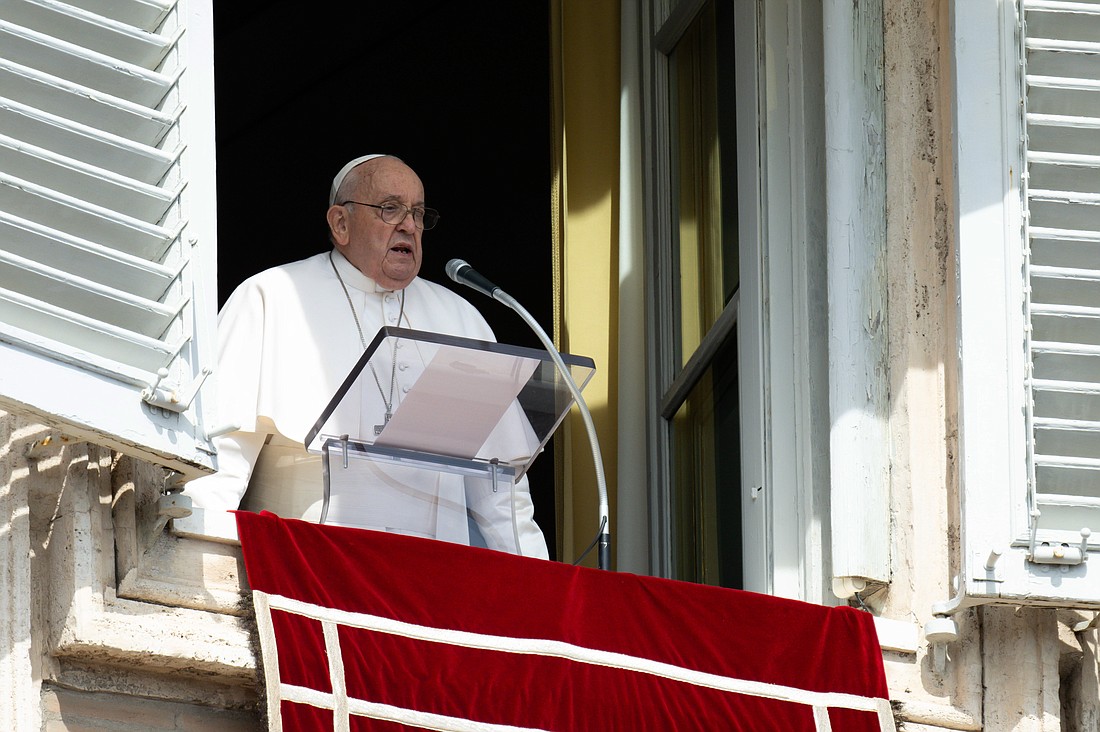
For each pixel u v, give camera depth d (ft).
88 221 48.47
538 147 105.81
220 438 57.31
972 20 58.95
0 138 47.78
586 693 50.83
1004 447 55.67
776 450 61.31
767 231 63.36
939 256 60.39
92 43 50.29
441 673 49.42
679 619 52.75
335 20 105.19
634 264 75.41
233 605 49.78
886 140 61.98
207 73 51.49
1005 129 58.08
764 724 52.42
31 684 46.55
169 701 49.88
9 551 47.29
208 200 50.29
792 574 60.08
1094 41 59.47
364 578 49.73
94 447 49.44
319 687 47.93
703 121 71.36
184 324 48.75
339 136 108.88
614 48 79.00
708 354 68.18
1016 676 56.29
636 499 72.64
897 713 55.11
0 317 46.65
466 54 106.32
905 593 57.72
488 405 51.75
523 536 59.26
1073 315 56.70
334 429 51.80
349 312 63.21
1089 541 55.01
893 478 59.11
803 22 64.54
